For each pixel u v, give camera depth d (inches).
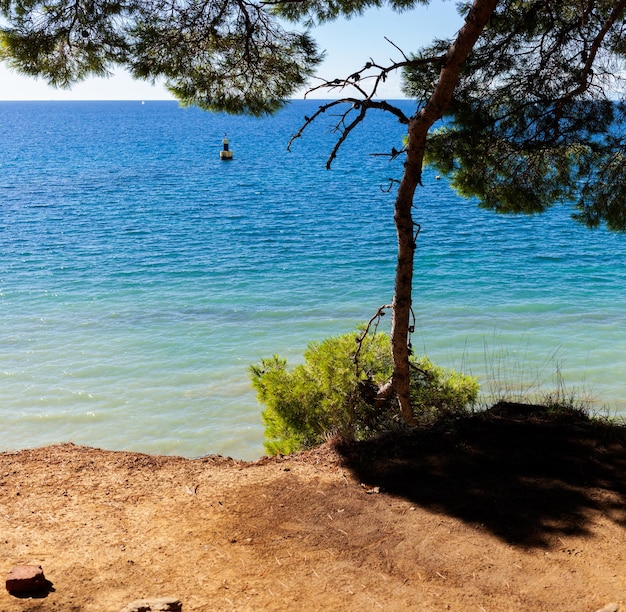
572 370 701.3
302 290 1082.7
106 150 4525.1
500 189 325.7
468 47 239.5
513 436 248.7
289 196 2363.4
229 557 175.6
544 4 285.7
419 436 251.4
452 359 746.8
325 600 157.2
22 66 254.2
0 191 2448.3
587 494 205.8
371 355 314.5
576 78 297.3
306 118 264.2
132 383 684.7
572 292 1045.2
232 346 802.8
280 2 267.7
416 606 155.1
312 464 235.1
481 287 1084.5
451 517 194.9
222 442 563.5
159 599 147.0
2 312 940.6
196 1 267.4
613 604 152.5
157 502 205.8
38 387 671.1
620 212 313.7
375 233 1644.9
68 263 1285.7
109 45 261.0
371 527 190.7
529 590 160.4
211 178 2942.9
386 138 5841.5
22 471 225.5
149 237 1589.6
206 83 286.8
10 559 167.6
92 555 172.6
